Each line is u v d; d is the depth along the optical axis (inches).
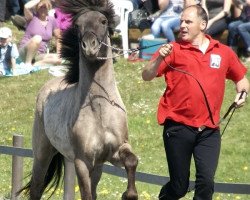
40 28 1405.0
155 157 1059.3
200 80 625.0
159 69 633.0
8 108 1250.0
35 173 798.5
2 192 946.7
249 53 1344.7
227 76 648.4
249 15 1349.7
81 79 672.4
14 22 1588.3
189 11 631.2
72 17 667.4
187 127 626.5
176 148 629.9
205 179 615.5
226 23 1357.0
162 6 1371.8
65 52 708.0
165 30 1353.3
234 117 1149.1
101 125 665.0
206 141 625.3
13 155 848.9
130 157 649.6
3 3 1542.8
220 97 631.8
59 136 704.4
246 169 1002.7
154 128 1141.1
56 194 930.7
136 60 1373.0
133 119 1163.3
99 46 644.7
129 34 1445.6
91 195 665.6
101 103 665.6
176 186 637.9
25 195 826.2
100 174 702.5
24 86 1320.1
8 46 1368.1
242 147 1067.9
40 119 762.2
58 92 730.2
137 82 1285.7
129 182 639.1
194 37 631.8
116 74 1320.1
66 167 781.3
